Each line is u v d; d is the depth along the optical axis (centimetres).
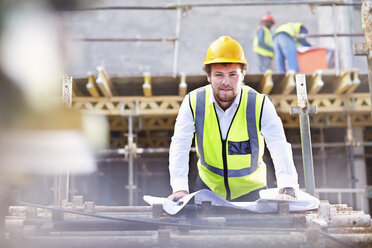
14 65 78
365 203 945
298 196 290
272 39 988
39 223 241
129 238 213
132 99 771
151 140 1062
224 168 331
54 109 81
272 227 237
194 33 1755
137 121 910
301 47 880
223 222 237
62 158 79
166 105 773
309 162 337
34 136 79
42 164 80
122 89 827
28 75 79
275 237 214
